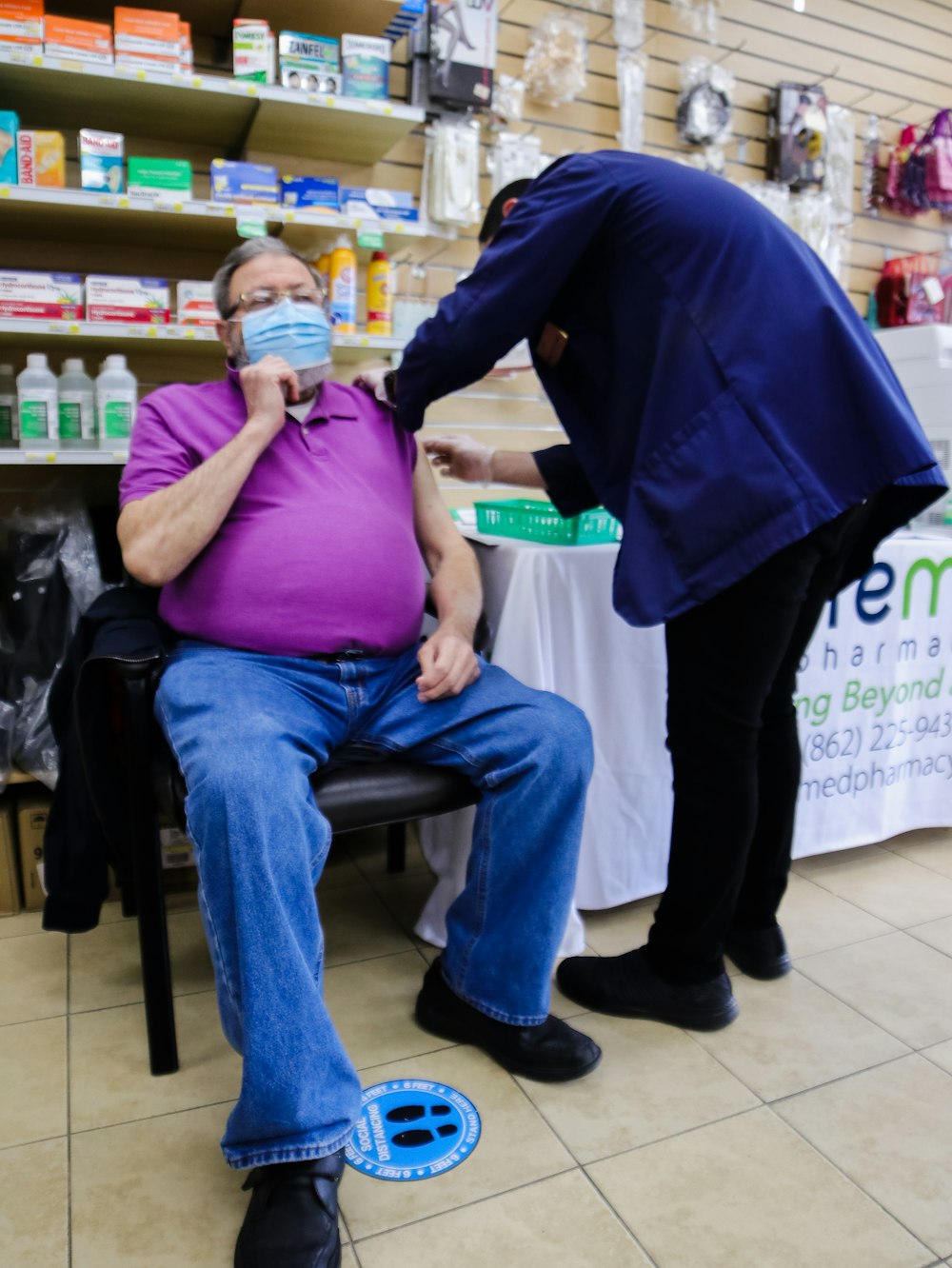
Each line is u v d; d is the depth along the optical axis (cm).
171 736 124
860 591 203
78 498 216
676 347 128
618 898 187
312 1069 104
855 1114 133
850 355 126
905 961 177
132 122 231
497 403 306
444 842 178
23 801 194
